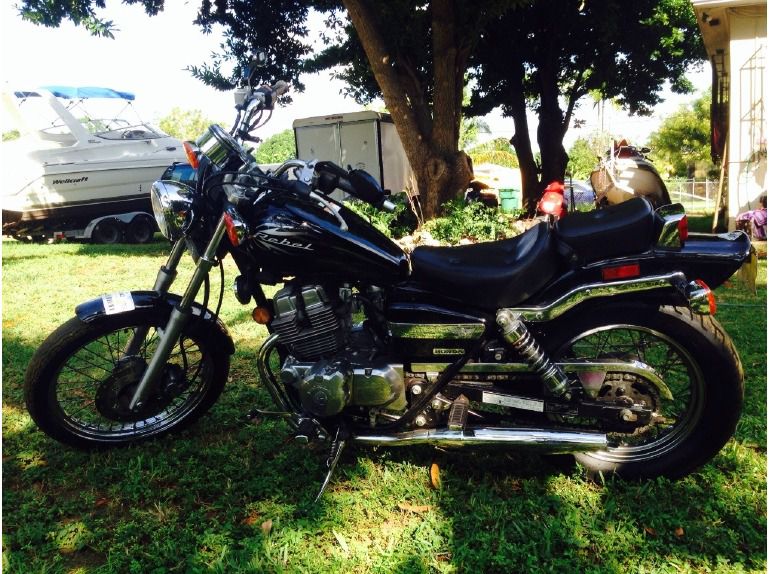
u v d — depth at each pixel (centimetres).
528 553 236
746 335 471
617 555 237
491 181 1898
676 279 251
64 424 310
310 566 233
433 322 271
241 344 488
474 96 1750
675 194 2894
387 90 992
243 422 350
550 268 265
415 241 841
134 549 241
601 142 1039
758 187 979
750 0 915
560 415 273
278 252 265
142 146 1380
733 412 265
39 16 919
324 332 271
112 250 1112
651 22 1509
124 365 313
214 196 288
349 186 266
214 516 267
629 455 284
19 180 1225
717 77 1205
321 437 280
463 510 266
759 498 268
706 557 234
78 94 1370
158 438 329
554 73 1499
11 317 584
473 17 997
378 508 267
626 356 280
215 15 1190
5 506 273
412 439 274
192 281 296
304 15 1224
